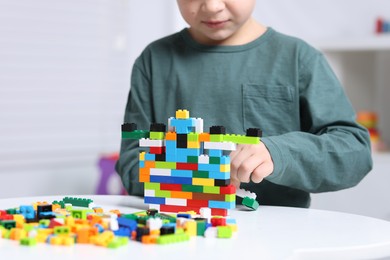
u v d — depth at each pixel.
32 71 2.02
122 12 2.20
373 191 2.07
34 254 0.68
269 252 0.70
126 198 1.09
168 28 2.25
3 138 1.96
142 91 1.36
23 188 1.99
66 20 2.08
